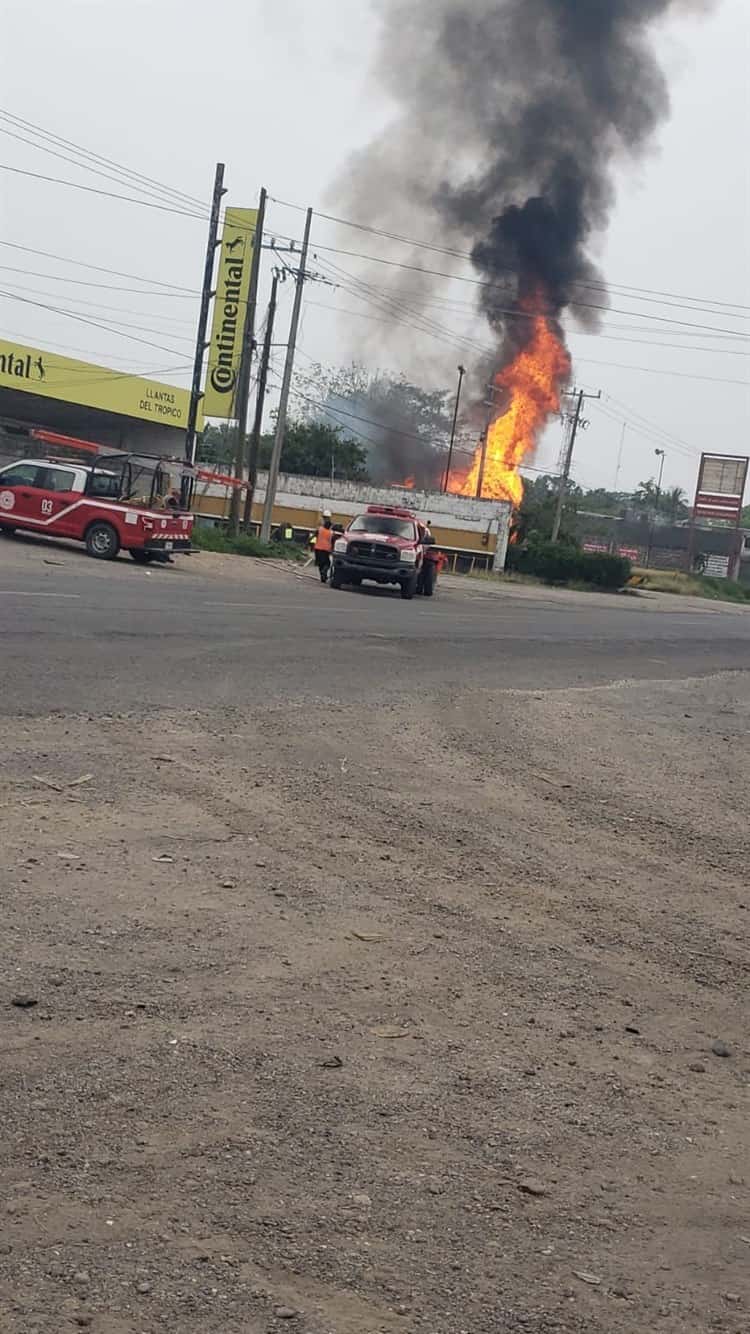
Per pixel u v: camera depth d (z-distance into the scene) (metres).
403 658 16.34
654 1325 3.01
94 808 7.01
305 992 4.83
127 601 18.55
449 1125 3.89
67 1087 3.81
